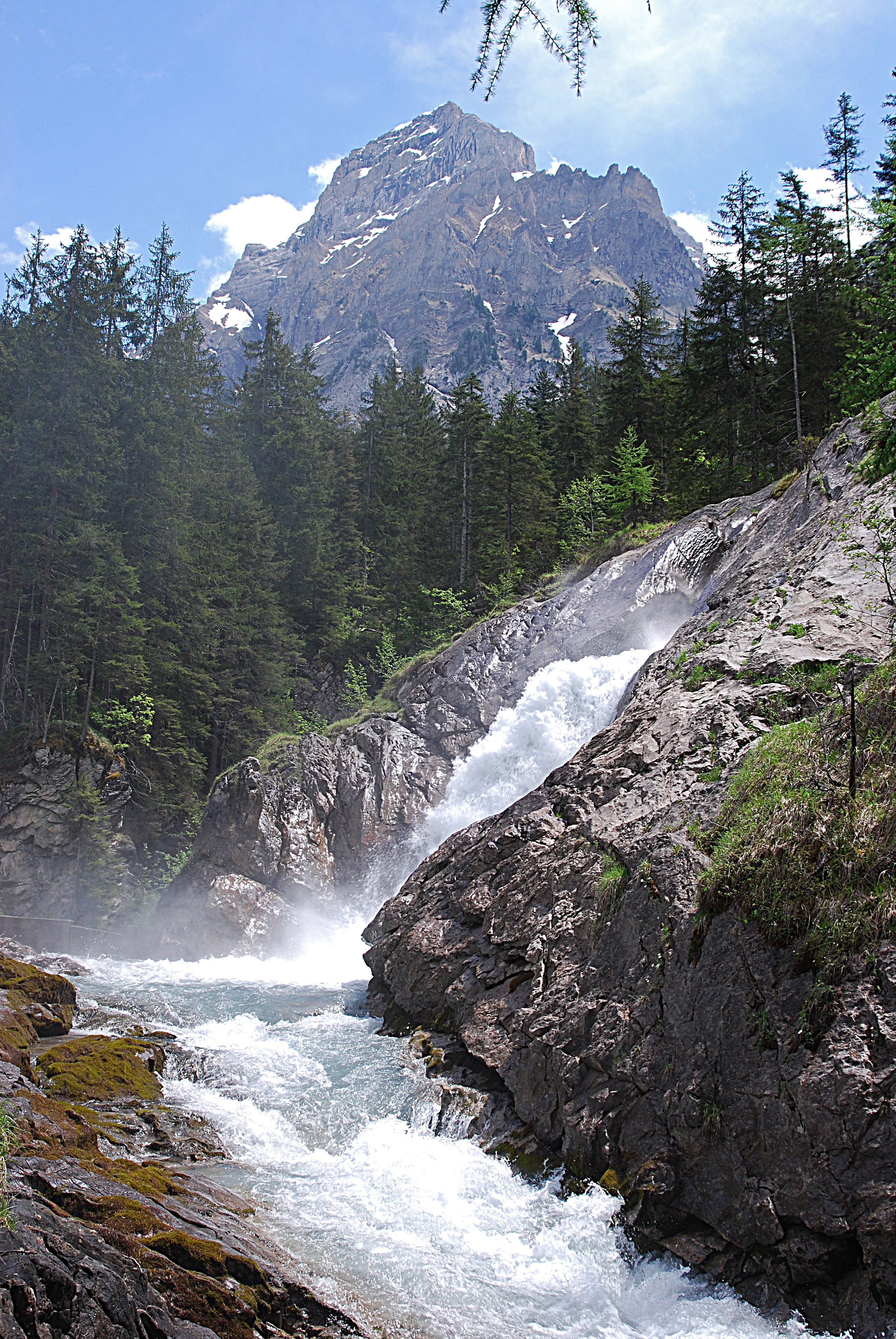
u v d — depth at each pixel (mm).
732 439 38156
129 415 42906
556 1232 8406
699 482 39875
